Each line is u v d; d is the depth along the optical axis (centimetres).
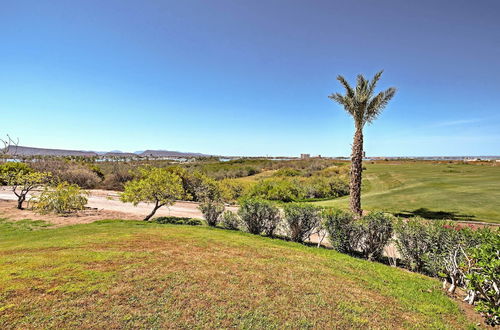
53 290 358
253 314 338
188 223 1107
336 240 733
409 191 1959
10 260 474
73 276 407
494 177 2520
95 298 347
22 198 1348
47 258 491
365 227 691
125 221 1067
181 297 367
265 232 937
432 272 578
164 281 415
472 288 374
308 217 823
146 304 342
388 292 443
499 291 351
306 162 5100
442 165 4694
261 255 606
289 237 862
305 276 484
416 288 475
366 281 488
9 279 384
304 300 386
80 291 361
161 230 858
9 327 274
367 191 2489
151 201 1134
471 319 370
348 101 1418
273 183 2572
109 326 291
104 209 1446
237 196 2366
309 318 338
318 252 688
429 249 593
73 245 611
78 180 2584
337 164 4747
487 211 1206
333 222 741
